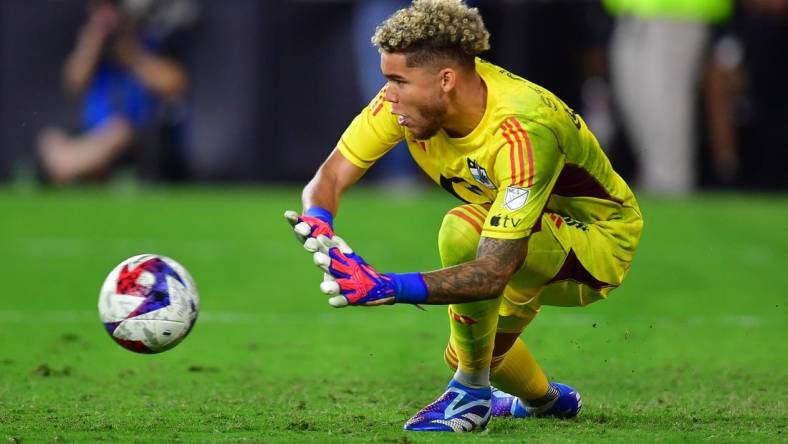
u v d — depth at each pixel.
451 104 15.34
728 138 58.66
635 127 58.53
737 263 40.81
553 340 27.20
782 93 58.25
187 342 26.72
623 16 57.66
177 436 16.20
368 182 62.72
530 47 58.41
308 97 59.78
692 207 55.53
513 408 18.50
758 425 17.55
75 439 15.92
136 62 58.88
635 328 28.97
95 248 43.28
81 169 59.66
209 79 59.38
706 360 24.73
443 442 15.75
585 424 17.62
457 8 15.11
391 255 41.69
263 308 32.09
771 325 29.59
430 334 28.20
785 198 58.91
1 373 22.55
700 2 57.19
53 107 59.34
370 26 59.03
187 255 42.03
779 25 57.72
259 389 21.08
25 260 40.47
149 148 59.56
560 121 15.52
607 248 16.86
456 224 15.89
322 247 14.32
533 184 15.18
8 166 59.84
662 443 15.91
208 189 59.88
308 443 15.64
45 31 58.78
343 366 23.88
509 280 16.06
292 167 60.28
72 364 23.73
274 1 59.34
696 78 58.03
